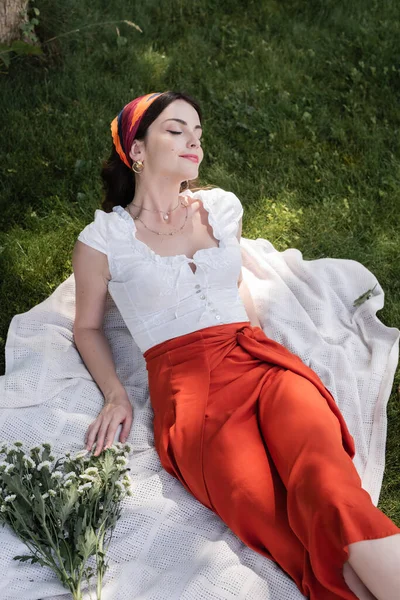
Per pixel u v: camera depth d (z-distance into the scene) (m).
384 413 3.29
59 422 3.09
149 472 2.96
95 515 2.62
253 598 2.47
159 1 5.77
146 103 3.18
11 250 4.08
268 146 4.88
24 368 3.27
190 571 2.58
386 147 4.89
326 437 2.53
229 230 3.34
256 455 2.66
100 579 2.47
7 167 4.50
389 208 4.49
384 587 2.21
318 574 2.32
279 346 3.09
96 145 4.68
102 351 3.31
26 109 4.83
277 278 3.83
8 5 4.82
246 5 5.92
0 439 3.04
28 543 2.63
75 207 4.37
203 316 3.12
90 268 3.20
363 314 3.77
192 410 2.86
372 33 5.67
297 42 5.65
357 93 5.23
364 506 2.28
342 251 4.24
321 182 4.67
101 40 5.41
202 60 5.43
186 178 3.22
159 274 3.14
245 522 2.56
